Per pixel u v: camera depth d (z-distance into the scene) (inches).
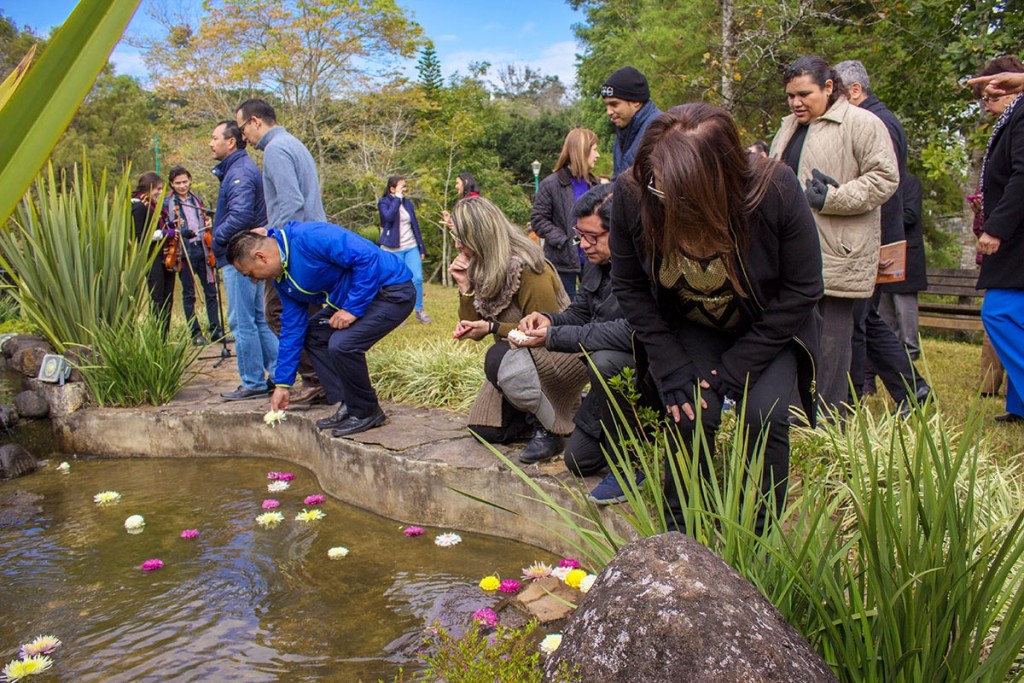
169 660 105.3
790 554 70.9
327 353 189.2
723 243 81.3
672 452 97.9
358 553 140.5
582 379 146.4
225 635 112.0
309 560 138.0
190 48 840.3
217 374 262.1
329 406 205.3
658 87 471.8
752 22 391.2
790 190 84.8
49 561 141.9
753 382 93.9
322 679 98.6
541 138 1272.1
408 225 367.9
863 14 426.6
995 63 158.4
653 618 60.8
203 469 197.6
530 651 97.6
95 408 218.5
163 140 901.8
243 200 210.5
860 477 74.0
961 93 380.8
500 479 143.1
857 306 170.4
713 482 84.0
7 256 233.3
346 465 169.5
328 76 860.0
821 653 71.6
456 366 215.0
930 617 62.7
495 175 1058.7
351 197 927.0
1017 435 150.4
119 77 1435.8
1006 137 152.6
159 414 210.4
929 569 62.4
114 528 157.8
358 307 171.8
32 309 230.8
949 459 70.0
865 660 64.6
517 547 139.4
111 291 238.8
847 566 67.6
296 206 201.9
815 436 123.8
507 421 160.4
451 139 990.4
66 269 230.8
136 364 216.4
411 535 147.9
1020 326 151.7
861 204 142.9
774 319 90.4
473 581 125.6
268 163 201.2
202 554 142.5
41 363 222.4
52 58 22.1
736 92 405.4
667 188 77.5
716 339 98.8
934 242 678.5
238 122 209.8
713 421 95.6
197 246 305.7
